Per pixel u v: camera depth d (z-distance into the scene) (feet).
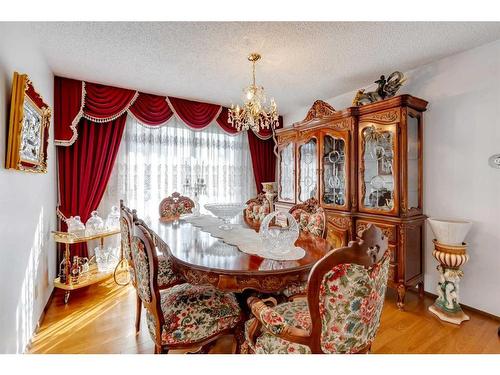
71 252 9.20
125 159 10.28
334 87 9.98
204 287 5.10
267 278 3.92
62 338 5.81
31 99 5.17
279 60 7.66
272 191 12.10
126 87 9.80
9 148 4.42
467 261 7.05
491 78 6.66
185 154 11.62
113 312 7.00
